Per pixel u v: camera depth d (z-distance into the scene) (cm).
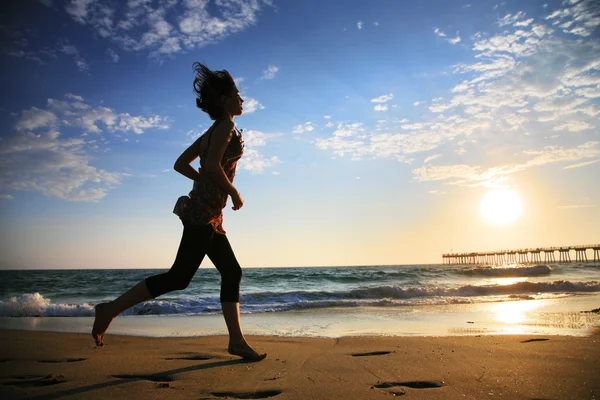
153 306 793
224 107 236
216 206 232
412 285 1845
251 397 165
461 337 358
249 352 246
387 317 607
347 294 1143
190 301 891
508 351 271
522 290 1289
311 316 634
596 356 250
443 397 161
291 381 190
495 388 174
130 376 204
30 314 781
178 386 181
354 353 278
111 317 227
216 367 225
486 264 7994
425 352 274
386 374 204
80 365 233
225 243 248
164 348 307
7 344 327
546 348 283
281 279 2238
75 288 1875
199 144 250
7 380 194
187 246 231
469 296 1125
